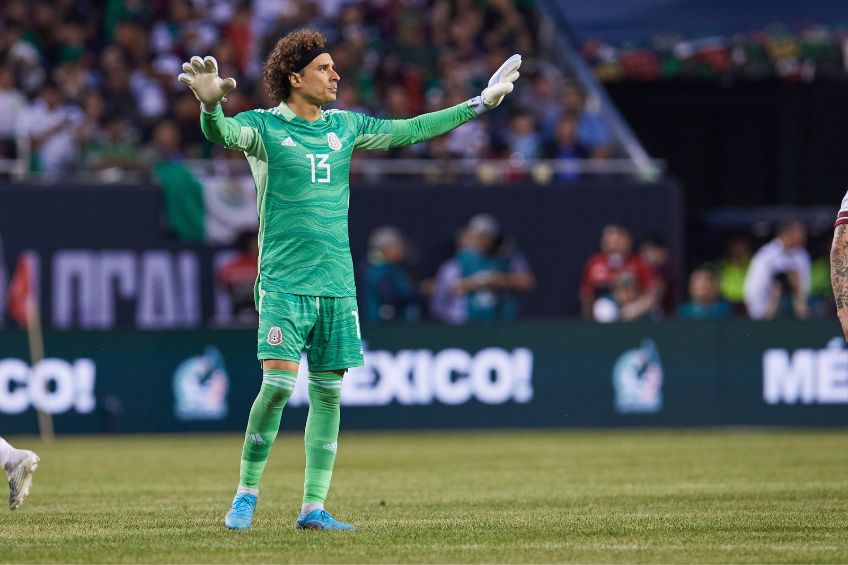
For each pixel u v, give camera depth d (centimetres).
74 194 6575
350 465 4388
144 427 5869
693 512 2898
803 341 5897
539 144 7444
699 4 8719
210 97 2339
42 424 5791
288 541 2375
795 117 9494
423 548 2281
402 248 6706
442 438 5584
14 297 6034
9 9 7575
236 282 6656
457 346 5916
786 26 8644
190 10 7831
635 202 6838
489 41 8131
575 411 5925
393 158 7281
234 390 5916
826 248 8675
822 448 4928
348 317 2544
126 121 7281
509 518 2786
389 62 7881
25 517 2856
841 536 2458
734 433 5731
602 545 2325
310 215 2491
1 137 7044
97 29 7775
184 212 6638
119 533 2520
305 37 2498
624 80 9256
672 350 5919
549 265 6788
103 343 5859
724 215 9000
